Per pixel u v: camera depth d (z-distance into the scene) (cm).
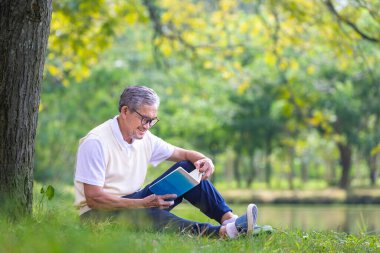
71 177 3344
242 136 5212
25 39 670
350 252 686
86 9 1662
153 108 707
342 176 5562
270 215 2784
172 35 1928
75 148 3484
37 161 3547
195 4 2092
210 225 684
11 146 671
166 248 544
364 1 1528
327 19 1672
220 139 5278
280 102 4625
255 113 4909
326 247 691
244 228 669
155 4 1950
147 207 695
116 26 1803
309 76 4159
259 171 7819
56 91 3600
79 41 1706
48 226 593
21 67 671
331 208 3622
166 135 5019
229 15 2016
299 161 6900
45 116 3712
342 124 4869
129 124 709
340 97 4528
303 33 1889
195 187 723
